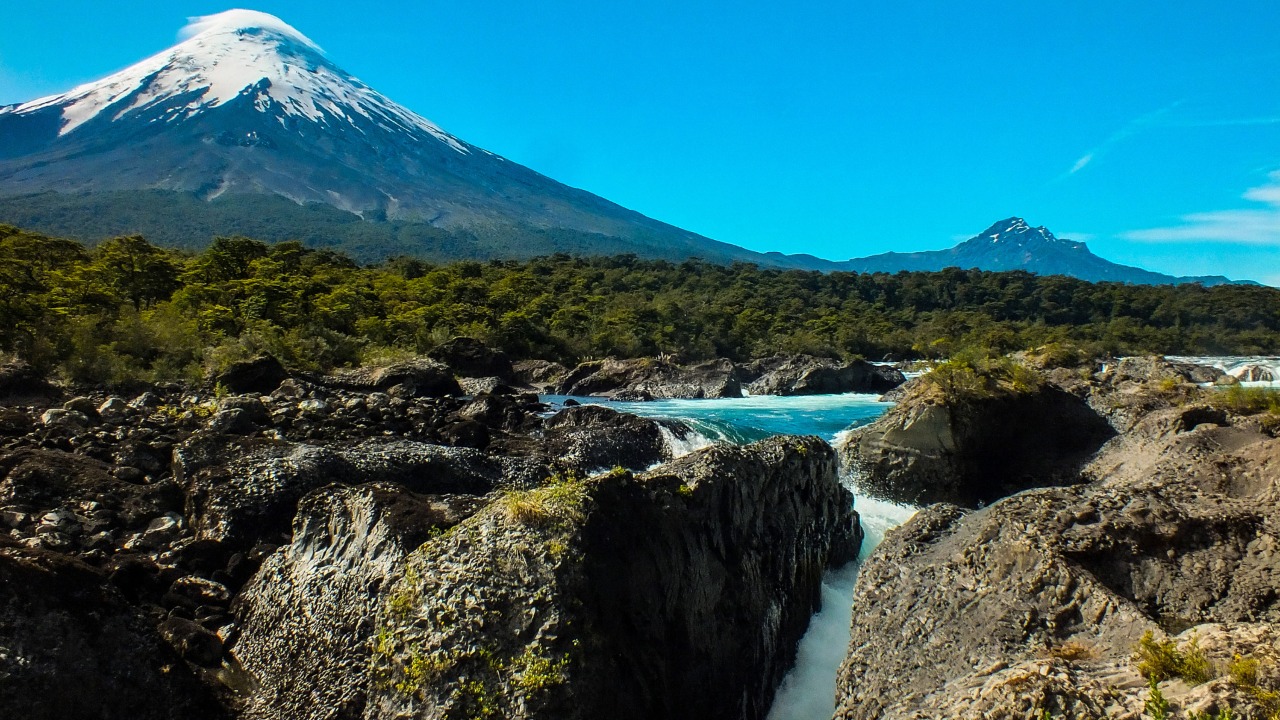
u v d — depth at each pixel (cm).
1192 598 713
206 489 1102
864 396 4681
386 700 680
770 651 1046
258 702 775
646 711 739
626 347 6894
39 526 986
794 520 1227
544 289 9344
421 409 2150
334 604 815
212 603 923
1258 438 1288
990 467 2031
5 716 589
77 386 2203
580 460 1925
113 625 714
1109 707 516
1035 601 712
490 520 789
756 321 8556
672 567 873
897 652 753
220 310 3791
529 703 641
